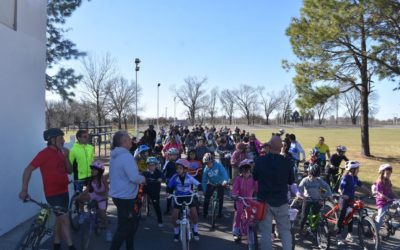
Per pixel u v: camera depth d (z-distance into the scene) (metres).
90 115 48.44
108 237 7.75
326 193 7.89
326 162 15.09
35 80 9.79
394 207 9.48
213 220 9.05
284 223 6.21
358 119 125.25
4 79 8.23
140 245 7.66
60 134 6.43
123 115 59.84
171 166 9.93
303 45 21.80
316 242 7.90
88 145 9.02
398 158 24.16
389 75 21.55
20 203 8.79
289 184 6.29
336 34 19.89
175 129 22.45
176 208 7.80
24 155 9.06
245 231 7.47
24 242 5.48
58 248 6.64
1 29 8.13
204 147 12.86
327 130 86.12
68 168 6.60
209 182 9.77
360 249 7.64
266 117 125.62
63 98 19.30
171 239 8.09
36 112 9.84
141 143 14.68
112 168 6.09
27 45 9.35
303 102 23.06
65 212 6.05
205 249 7.47
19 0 8.97
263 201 6.21
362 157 24.48
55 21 18.84
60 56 18.97
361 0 18.52
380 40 19.88
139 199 6.69
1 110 8.08
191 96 112.50
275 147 6.27
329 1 19.91
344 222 7.78
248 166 7.77
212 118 120.56
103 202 7.90
